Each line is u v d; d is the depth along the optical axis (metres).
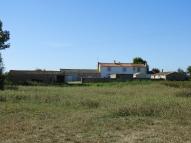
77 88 52.97
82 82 90.50
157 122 19.88
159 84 62.66
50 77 100.25
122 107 23.91
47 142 15.02
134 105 24.39
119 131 17.42
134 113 22.94
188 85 61.03
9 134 16.67
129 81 82.44
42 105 28.70
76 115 22.94
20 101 31.19
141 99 29.95
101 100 31.58
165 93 39.50
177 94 37.62
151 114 22.62
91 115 22.66
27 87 54.97
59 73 102.62
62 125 19.03
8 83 69.25
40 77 99.25
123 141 15.15
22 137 16.05
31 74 97.88
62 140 15.38
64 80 102.12
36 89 47.81
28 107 26.81
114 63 135.12
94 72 128.12
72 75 122.69
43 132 17.11
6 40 69.00
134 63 143.75
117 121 20.19
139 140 15.32
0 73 56.06
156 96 34.50
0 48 68.75
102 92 42.69
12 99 32.00
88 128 18.14
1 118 21.72
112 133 16.88
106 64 133.00
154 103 25.31
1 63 58.06
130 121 20.17
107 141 15.15
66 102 30.11
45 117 22.33
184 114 21.91
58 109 26.52
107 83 78.62
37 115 23.16
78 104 29.19
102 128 18.14
